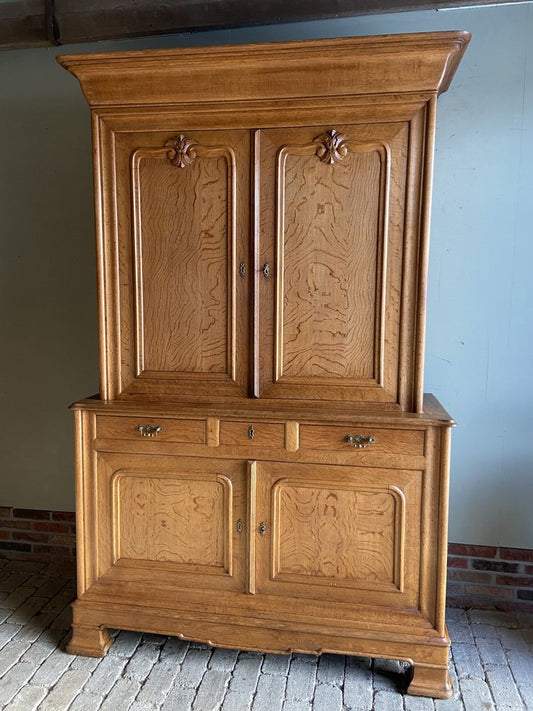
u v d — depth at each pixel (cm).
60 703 173
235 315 190
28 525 264
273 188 183
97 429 195
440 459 176
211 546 192
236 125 182
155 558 196
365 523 182
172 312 194
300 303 186
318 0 211
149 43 234
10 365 261
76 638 198
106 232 194
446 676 178
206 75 177
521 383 223
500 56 211
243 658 196
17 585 245
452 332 226
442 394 229
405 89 171
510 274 219
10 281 257
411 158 174
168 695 177
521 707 173
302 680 185
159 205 191
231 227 186
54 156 246
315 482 183
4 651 199
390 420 174
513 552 228
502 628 215
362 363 184
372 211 179
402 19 216
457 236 221
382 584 183
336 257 182
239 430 186
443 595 178
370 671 190
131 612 193
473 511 230
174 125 186
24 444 263
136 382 198
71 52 241
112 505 196
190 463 191
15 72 245
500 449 226
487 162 216
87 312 252
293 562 187
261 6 215
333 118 177
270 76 175
